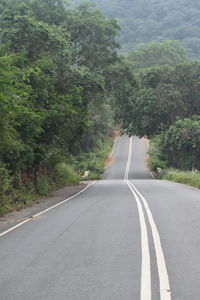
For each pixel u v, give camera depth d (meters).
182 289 6.31
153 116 55.59
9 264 8.12
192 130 49.44
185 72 56.09
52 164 33.78
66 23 44.97
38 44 28.16
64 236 10.84
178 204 17.25
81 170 61.84
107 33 47.50
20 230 12.27
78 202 20.52
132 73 48.28
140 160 76.31
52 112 25.36
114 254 8.61
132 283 6.62
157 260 8.05
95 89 30.66
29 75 23.45
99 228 11.81
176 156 55.12
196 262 7.87
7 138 19.16
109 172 64.81
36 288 6.51
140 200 19.39
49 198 24.56
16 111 19.41
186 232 10.81
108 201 19.80
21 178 24.58
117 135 105.00
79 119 29.61
